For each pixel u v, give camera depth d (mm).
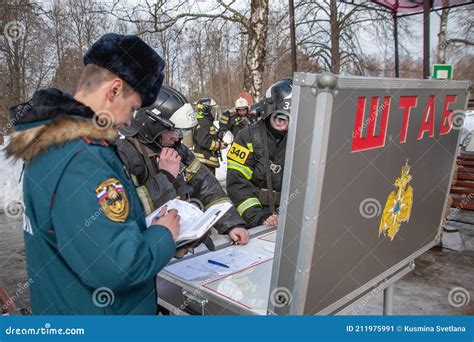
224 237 1872
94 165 998
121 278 981
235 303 1227
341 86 893
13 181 5680
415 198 1429
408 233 1465
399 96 1134
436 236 1731
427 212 1564
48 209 1005
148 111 1690
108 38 1131
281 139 2428
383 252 1327
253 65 7250
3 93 10102
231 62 12000
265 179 2430
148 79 1167
